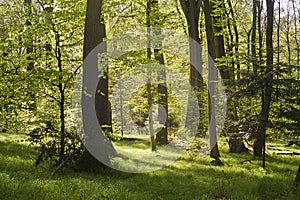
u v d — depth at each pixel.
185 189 9.79
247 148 20.70
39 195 7.14
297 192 9.16
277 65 11.94
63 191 7.75
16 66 12.30
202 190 9.69
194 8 17.98
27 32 11.94
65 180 9.55
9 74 11.90
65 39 12.59
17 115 12.77
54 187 8.00
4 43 12.29
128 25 18.17
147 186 10.18
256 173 13.13
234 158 17.64
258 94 12.65
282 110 11.35
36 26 11.77
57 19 11.98
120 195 8.12
